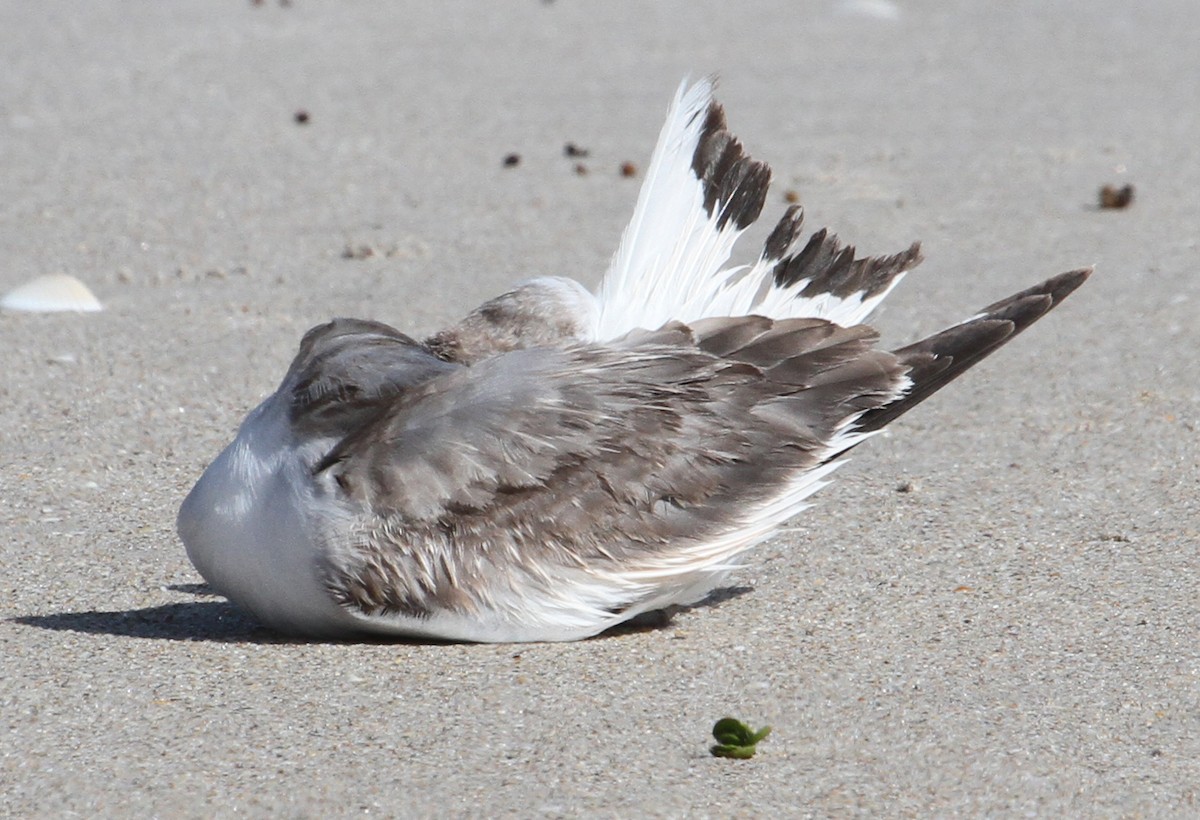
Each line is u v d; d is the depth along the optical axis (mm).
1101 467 12750
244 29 33031
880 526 11570
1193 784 7840
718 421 9469
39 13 34031
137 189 21688
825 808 7582
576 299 10422
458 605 9125
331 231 19891
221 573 9352
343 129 25250
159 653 9273
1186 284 17719
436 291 17297
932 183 22188
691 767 7938
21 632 9602
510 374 9367
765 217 20328
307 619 9352
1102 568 10734
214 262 18500
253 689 8750
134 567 10766
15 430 13289
